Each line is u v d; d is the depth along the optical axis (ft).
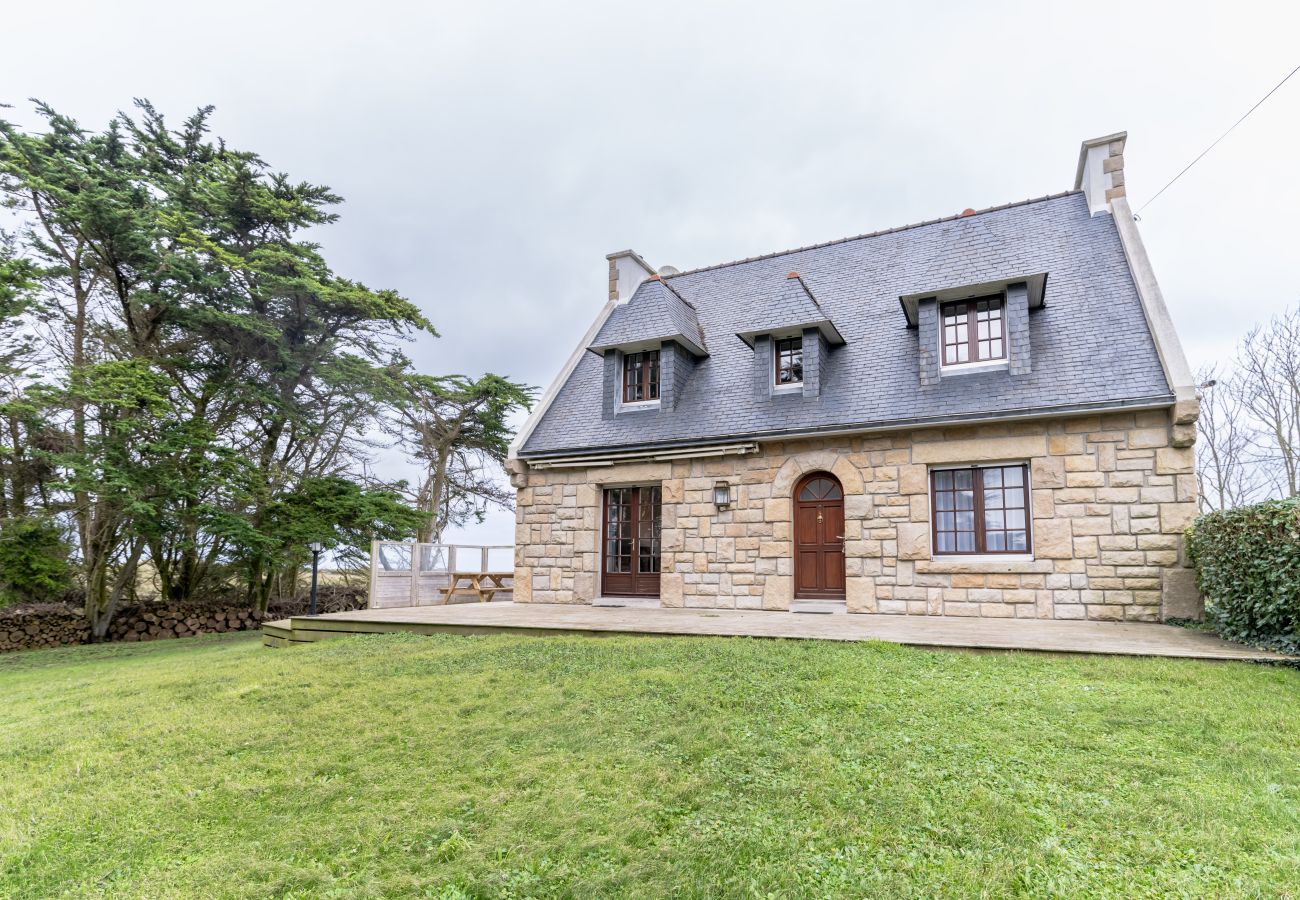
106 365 44.88
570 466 43.42
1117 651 20.44
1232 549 22.66
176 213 50.06
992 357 34.55
